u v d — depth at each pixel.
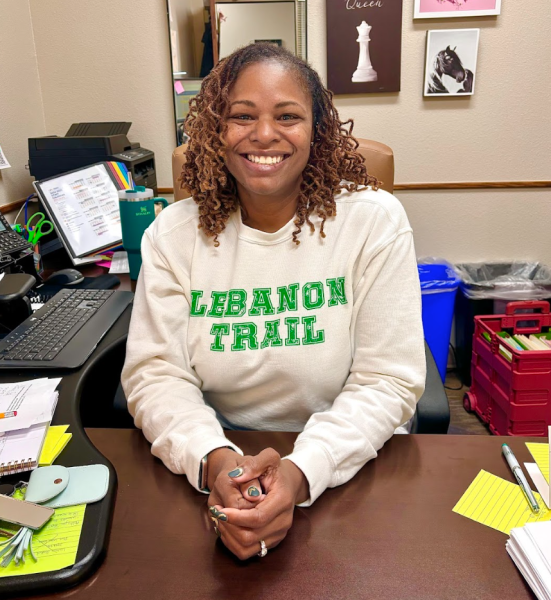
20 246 1.57
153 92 2.49
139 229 1.63
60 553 0.65
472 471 0.82
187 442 0.82
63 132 2.54
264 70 0.93
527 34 2.36
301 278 1.00
